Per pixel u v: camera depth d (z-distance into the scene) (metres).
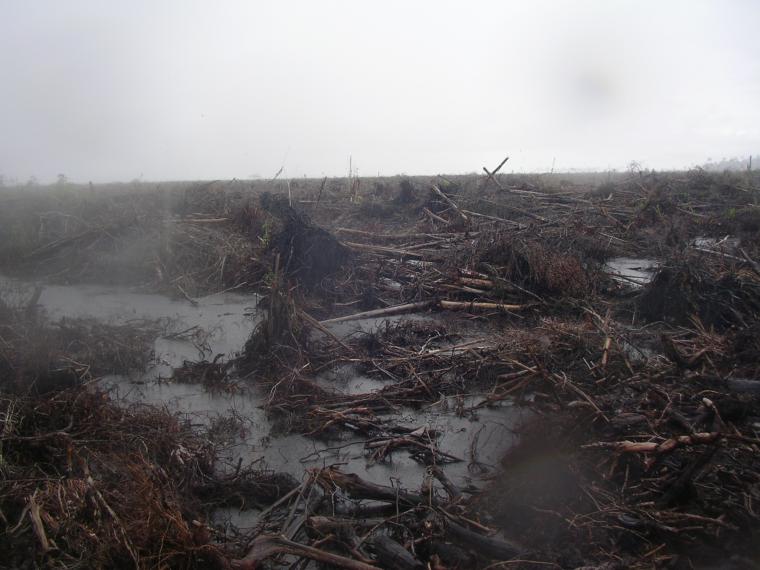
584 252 12.35
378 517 4.32
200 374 6.93
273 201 16.09
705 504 4.11
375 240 13.80
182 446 4.88
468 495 4.55
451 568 3.63
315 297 10.21
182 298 10.84
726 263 10.17
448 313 9.72
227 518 4.35
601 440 4.81
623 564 3.58
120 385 6.77
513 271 10.24
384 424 5.89
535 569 3.61
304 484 4.38
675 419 4.90
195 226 13.51
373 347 7.90
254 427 5.82
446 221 15.27
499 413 6.12
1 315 7.69
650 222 15.88
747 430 4.86
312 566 3.82
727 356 6.57
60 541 3.72
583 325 7.70
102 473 4.39
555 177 27.20
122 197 17.77
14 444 4.64
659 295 8.92
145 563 3.41
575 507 4.14
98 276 11.72
